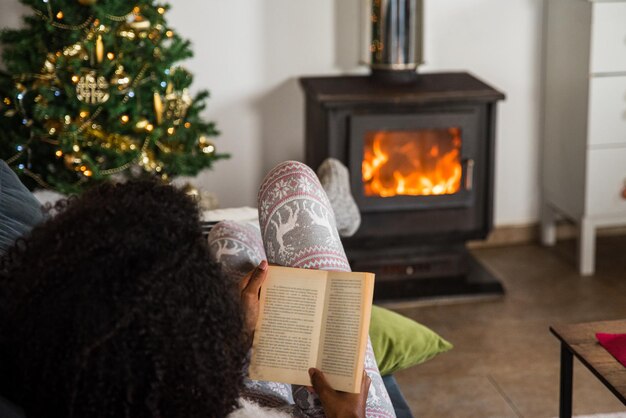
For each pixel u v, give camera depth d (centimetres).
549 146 355
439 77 327
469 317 306
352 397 109
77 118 285
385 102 298
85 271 79
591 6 310
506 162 365
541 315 306
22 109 283
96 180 280
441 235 318
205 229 175
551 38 344
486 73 353
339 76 332
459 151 310
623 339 177
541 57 353
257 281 114
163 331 79
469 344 287
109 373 78
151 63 288
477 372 268
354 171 304
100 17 276
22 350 80
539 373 266
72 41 278
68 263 79
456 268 327
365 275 112
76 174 291
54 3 278
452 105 305
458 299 318
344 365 110
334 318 112
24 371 80
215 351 83
